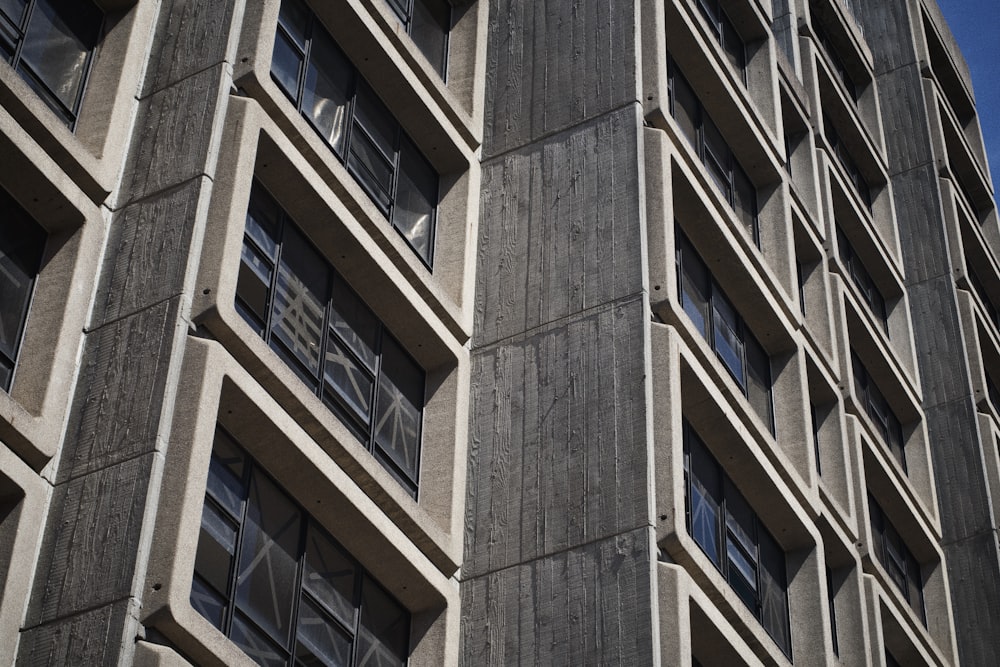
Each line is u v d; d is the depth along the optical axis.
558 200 26.73
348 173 24.69
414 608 22.45
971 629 42.34
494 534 23.28
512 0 30.56
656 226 26.23
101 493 17.16
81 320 18.66
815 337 36.84
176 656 16.17
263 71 21.88
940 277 49.56
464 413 24.48
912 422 44.34
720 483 27.47
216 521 19.14
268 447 20.03
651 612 21.34
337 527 21.23
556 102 28.33
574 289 25.36
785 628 28.00
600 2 29.38
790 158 40.69
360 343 23.75
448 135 27.14
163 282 18.89
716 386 27.25
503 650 22.12
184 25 22.09
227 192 19.95
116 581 16.36
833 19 51.59
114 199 20.08
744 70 37.59
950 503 44.62
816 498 30.30
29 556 16.69
